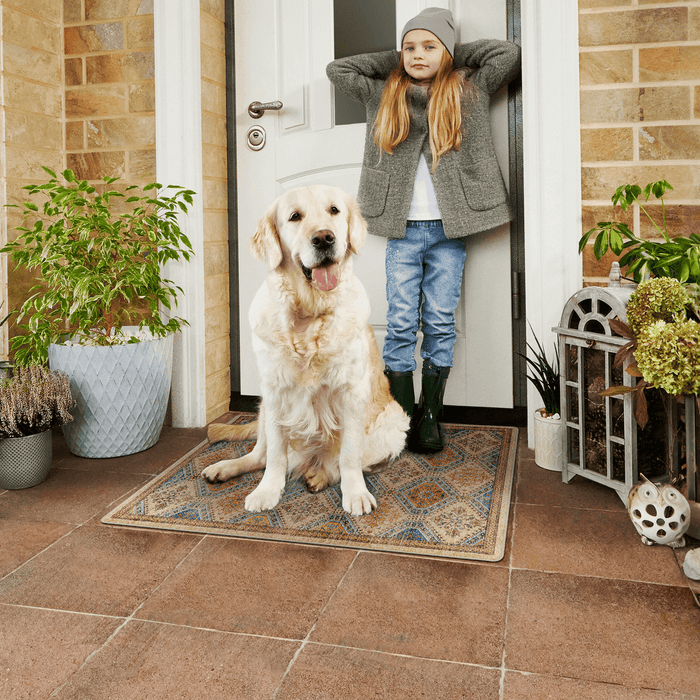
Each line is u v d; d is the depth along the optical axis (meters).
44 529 1.61
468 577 1.35
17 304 2.35
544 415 2.05
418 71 2.16
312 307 1.69
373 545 1.51
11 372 2.16
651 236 2.02
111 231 2.07
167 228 2.18
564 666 1.05
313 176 2.57
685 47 1.95
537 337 2.15
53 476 1.99
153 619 1.21
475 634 1.14
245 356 2.72
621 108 2.01
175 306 2.44
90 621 1.20
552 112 2.04
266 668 1.06
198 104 2.39
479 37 2.34
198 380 2.49
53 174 2.08
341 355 1.71
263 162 2.62
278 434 1.78
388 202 2.25
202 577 1.37
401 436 2.08
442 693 0.99
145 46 2.41
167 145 2.38
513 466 2.02
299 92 2.54
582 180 2.06
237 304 2.71
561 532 1.56
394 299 2.32
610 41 1.99
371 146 2.29
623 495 1.65
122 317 2.52
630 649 1.09
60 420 1.94
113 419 2.11
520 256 2.40
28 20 2.34
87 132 2.50
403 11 2.40
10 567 1.41
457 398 2.53
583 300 1.75
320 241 1.57
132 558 1.46
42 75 2.41
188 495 1.82
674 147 1.98
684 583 1.31
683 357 1.33
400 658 1.08
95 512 1.72
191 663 1.07
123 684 1.02
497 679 1.02
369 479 1.94
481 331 2.47
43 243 2.07
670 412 1.52
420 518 1.65
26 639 1.15
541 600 1.25
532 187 2.10
